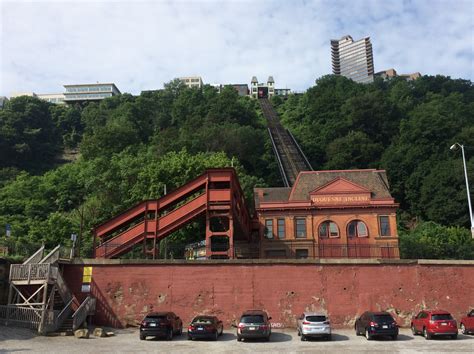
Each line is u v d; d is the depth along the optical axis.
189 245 36.38
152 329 23.16
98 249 33.19
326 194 44.16
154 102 153.38
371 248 41.25
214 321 23.97
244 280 29.14
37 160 131.62
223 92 153.88
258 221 44.88
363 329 24.47
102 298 28.92
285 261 29.42
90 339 23.31
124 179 60.53
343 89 156.50
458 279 29.41
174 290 29.03
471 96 136.25
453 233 59.69
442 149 92.38
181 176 55.16
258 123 145.25
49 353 18.73
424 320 24.17
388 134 114.69
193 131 109.44
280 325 28.17
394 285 29.17
